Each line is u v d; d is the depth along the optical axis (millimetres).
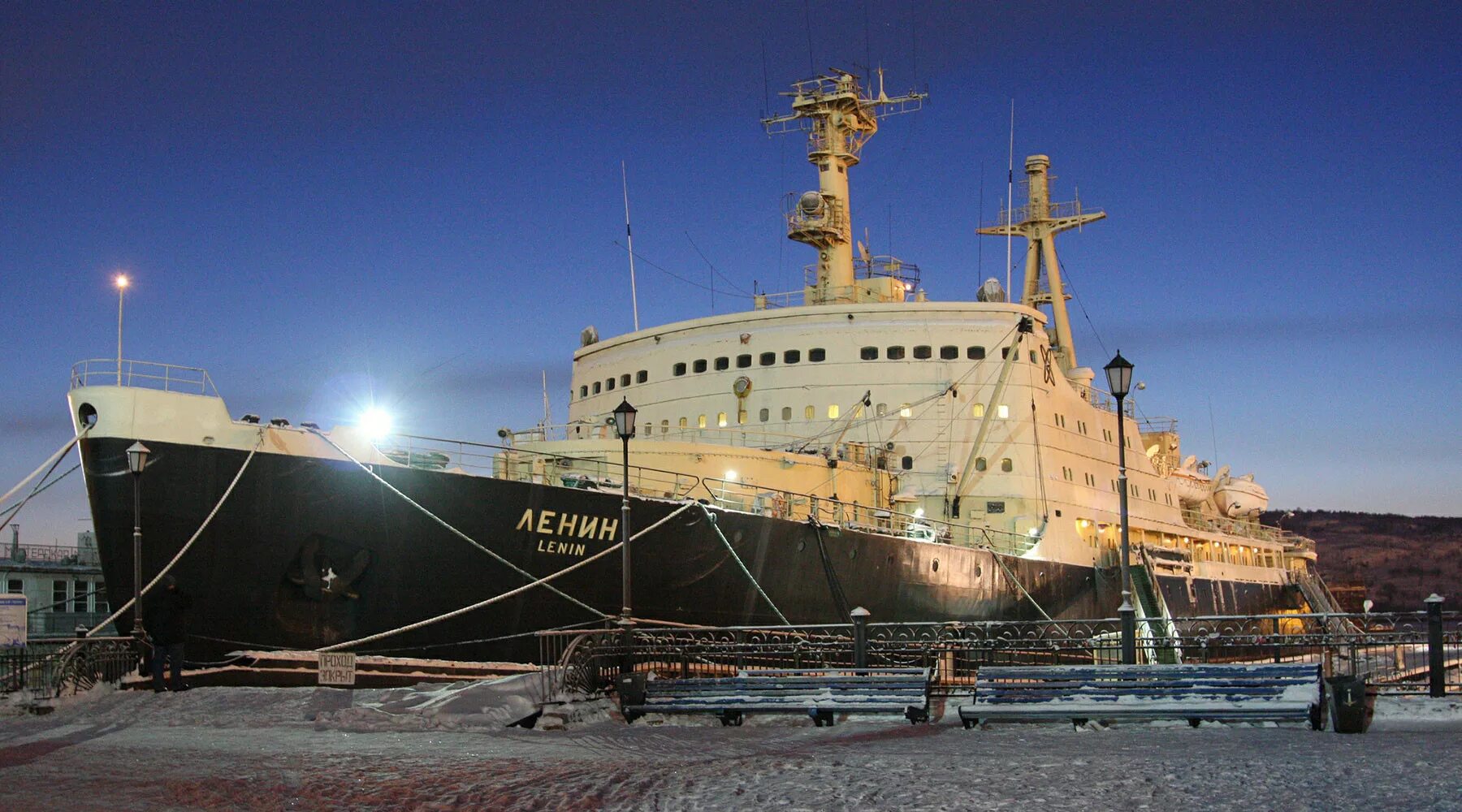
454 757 16078
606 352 44844
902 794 13055
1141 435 59531
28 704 21000
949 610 36188
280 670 24031
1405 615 20328
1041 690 19344
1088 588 43000
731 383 41188
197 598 23562
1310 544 66688
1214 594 51531
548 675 20516
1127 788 13086
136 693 22000
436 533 25250
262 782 13977
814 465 36125
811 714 20297
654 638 24984
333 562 24375
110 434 22984
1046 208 56719
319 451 24703
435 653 25781
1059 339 55844
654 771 14734
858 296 46156
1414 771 13641
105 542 23422
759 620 30922
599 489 29531
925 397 40344
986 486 40125
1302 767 14086
